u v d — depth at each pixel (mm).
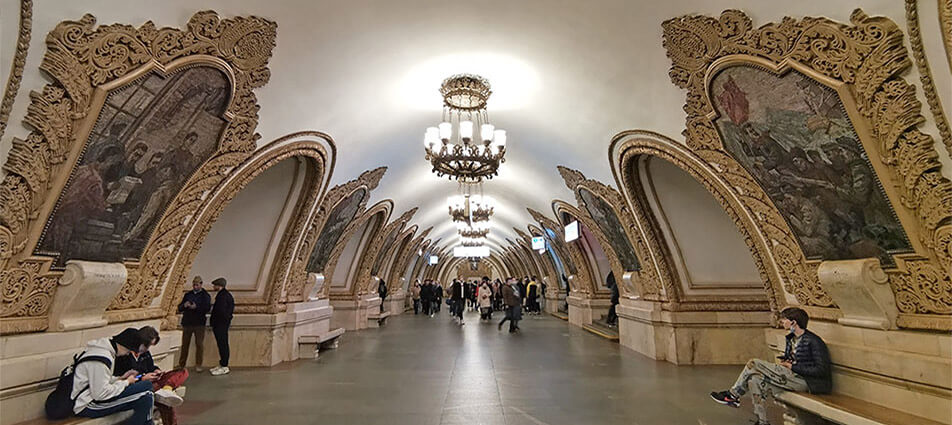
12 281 2984
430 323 15508
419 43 4633
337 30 4145
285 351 7785
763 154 4156
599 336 11469
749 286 7586
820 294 4316
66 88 2801
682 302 7605
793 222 4340
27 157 2773
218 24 3488
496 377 6473
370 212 10625
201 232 5238
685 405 4980
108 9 2807
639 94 4930
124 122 3301
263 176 6973
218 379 6301
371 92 5578
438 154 5844
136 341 3627
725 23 3549
